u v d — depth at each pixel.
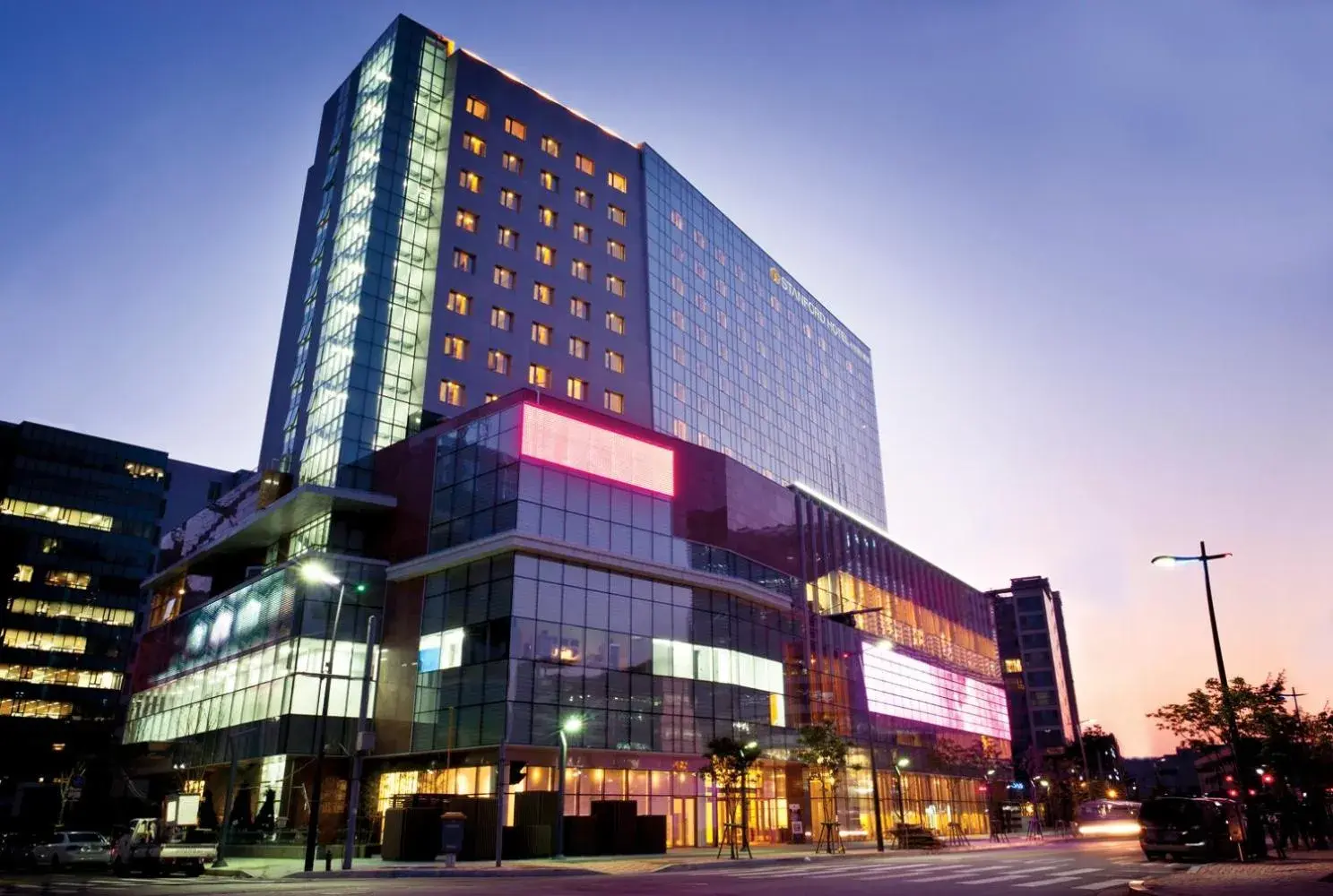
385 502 61.66
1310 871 25.23
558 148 90.38
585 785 50.19
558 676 50.56
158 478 139.25
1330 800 54.62
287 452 75.19
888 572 93.56
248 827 51.97
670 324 97.25
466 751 48.94
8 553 123.81
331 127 90.12
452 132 81.00
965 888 22.17
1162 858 34.84
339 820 53.25
